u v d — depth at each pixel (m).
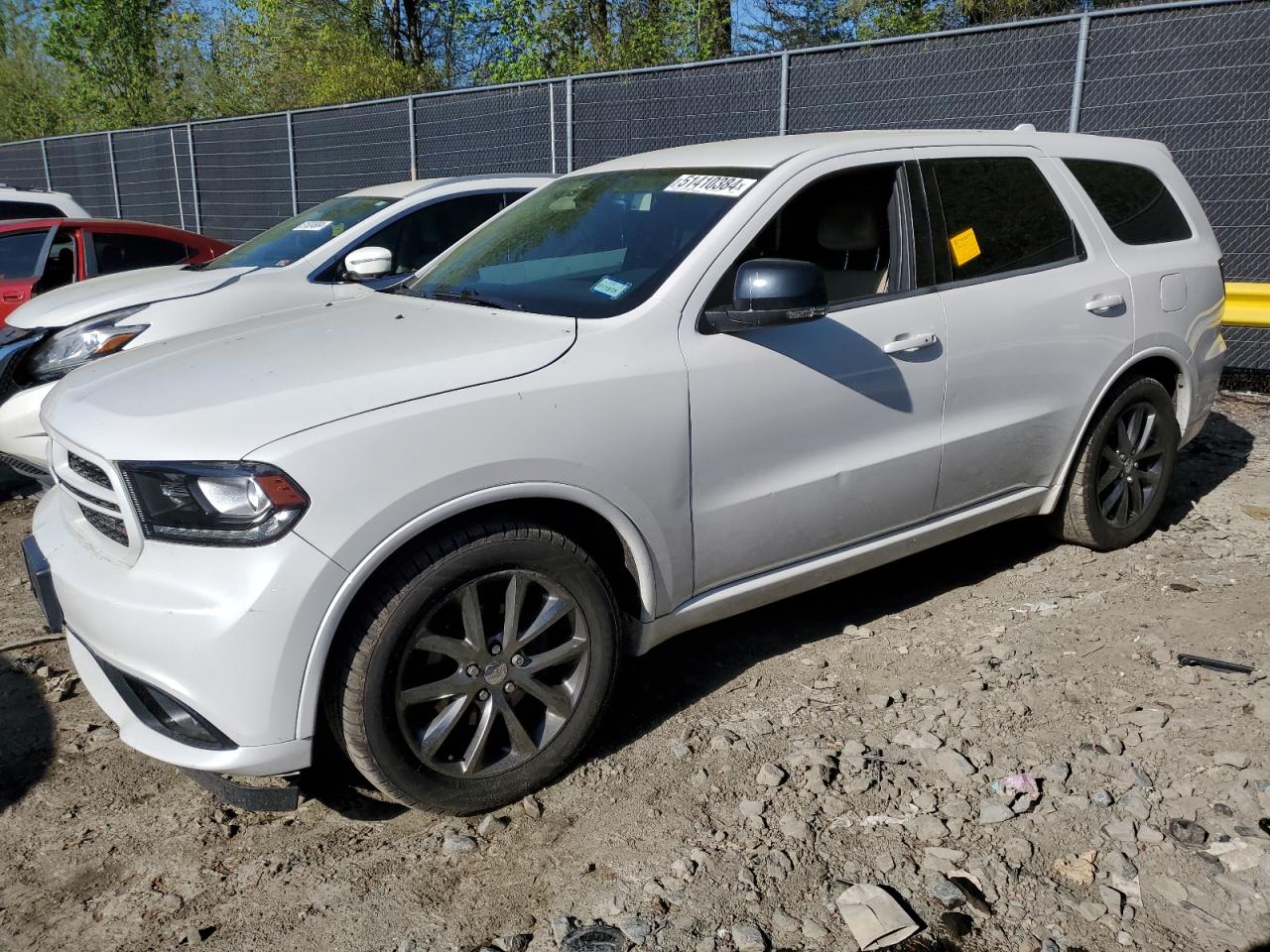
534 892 2.58
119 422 2.71
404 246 6.50
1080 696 3.38
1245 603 3.99
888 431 3.57
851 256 3.71
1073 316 4.09
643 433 2.97
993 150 4.06
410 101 12.74
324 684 2.65
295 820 2.92
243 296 5.82
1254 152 7.52
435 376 2.75
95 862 2.75
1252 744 3.05
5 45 29.22
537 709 3.02
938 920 2.44
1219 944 2.35
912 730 3.21
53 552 2.91
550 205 4.02
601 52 16.89
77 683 3.71
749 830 2.78
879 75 8.99
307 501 2.48
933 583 4.39
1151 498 4.67
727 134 10.05
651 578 3.08
